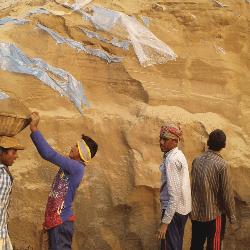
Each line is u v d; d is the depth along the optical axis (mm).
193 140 3994
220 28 4516
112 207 3918
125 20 4320
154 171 3863
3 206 2688
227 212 3250
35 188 3818
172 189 3027
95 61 4227
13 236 3781
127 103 4199
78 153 3100
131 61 4219
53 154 2926
